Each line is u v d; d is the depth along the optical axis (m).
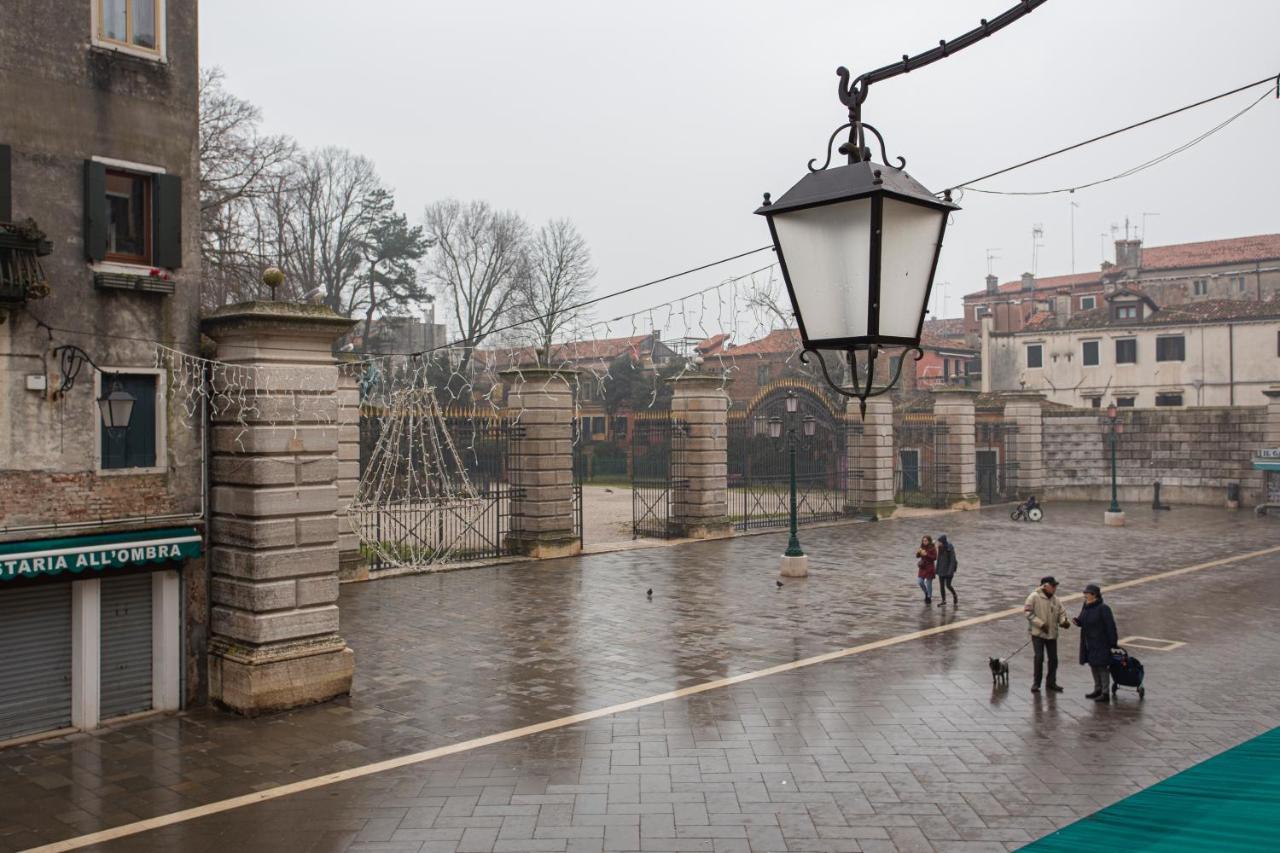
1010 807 9.99
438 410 28.42
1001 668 14.59
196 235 13.93
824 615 19.83
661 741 12.10
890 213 4.57
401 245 59.47
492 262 60.91
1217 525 36.91
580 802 10.16
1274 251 67.00
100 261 12.86
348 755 11.69
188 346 13.80
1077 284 73.06
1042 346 59.78
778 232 4.87
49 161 12.45
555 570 25.53
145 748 12.04
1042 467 47.78
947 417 43.50
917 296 4.72
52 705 12.66
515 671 15.43
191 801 10.29
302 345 13.78
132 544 12.87
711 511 32.34
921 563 21.28
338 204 57.81
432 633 18.08
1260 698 14.01
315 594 13.92
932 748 11.84
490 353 61.16
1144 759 11.43
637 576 24.62
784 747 11.88
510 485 28.42
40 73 12.38
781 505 39.41
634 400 60.06
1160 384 55.78
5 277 11.55
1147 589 22.83
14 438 12.17
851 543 31.41
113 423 12.38
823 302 4.69
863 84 4.85
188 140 13.80
